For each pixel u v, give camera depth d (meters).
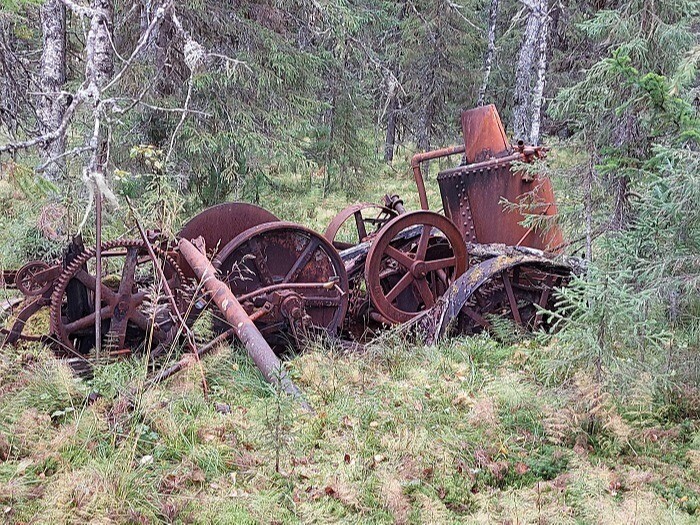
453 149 8.14
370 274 6.62
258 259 6.03
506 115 20.64
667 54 7.02
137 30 10.91
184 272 6.00
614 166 5.25
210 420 4.39
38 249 6.88
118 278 6.13
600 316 4.27
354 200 15.98
